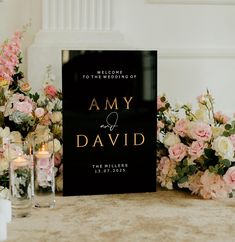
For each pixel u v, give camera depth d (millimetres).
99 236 1351
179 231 1393
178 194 1760
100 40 2049
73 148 1698
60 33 2029
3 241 1311
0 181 1671
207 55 2152
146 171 1761
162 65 2131
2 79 1711
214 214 1544
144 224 1446
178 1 2127
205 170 1724
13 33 2035
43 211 1559
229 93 2186
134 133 1737
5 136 1699
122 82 1713
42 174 1593
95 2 2047
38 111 1748
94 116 1703
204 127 1710
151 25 2119
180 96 2150
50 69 2016
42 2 2018
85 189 1721
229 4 2168
